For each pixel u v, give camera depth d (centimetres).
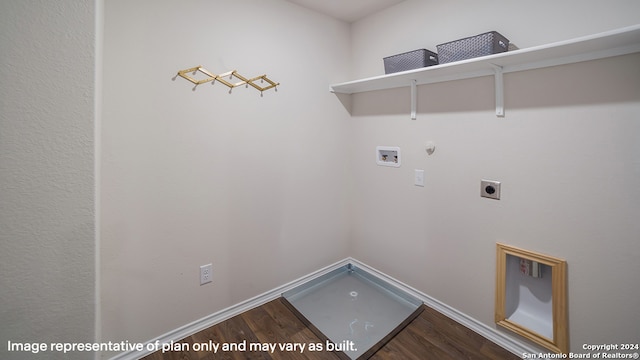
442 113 184
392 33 210
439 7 181
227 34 173
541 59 138
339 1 203
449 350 165
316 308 207
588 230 133
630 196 122
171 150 159
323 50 224
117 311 149
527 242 153
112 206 143
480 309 176
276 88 199
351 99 249
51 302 72
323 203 238
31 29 66
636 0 116
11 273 67
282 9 198
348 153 252
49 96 69
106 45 135
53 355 74
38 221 69
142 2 143
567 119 135
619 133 122
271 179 204
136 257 153
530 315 159
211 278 182
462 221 180
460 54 153
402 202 215
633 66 117
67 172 72
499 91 155
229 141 181
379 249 237
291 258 223
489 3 158
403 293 218
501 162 159
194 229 172
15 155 66
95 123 76
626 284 125
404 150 210
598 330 134
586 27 128
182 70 158
